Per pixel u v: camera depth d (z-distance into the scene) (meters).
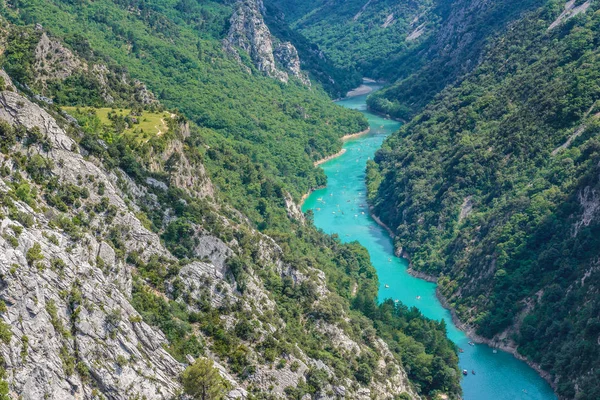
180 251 140.00
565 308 189.75
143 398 102.00
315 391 134.12
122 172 145.00
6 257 93.62
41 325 94.00
